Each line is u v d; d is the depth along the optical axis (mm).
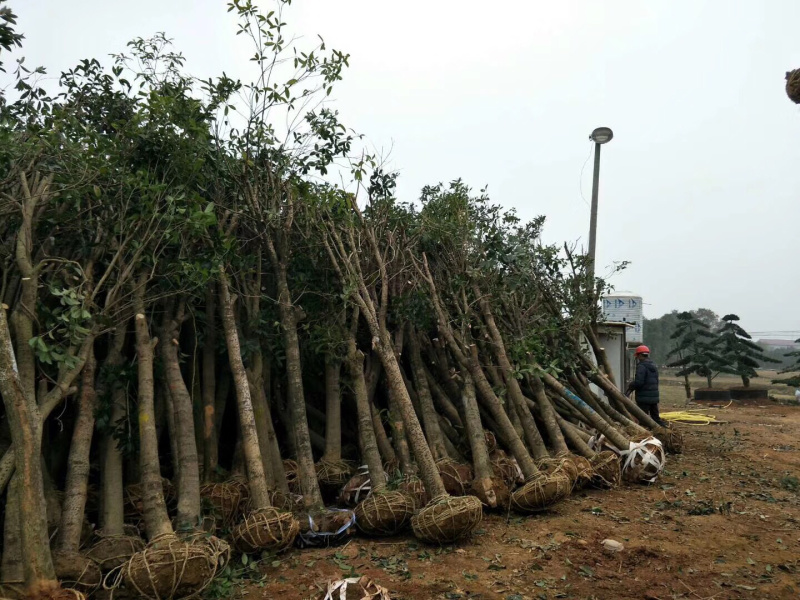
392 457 8016
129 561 4789
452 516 5926
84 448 5543
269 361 8211
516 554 5844
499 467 7941
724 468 9625
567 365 10320
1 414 5906
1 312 4578
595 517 7023
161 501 5586
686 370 27266
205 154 7035
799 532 6512
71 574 4883
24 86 7082
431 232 9203
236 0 6805
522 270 9766
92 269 6203
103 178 6168
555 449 8547
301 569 5535
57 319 5340
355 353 7742
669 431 10758
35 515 4496
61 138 6184
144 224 6043
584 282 11680
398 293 8938
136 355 6273
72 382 5652
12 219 6160
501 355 8594
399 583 5184
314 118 7906
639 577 5348
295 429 6926
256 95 7293
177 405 6238
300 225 8141
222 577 5223
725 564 5621
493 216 10609
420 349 9461
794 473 9398
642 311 17406
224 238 6570
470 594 4984
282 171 7688
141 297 6188
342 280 7457
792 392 31250
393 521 6246
